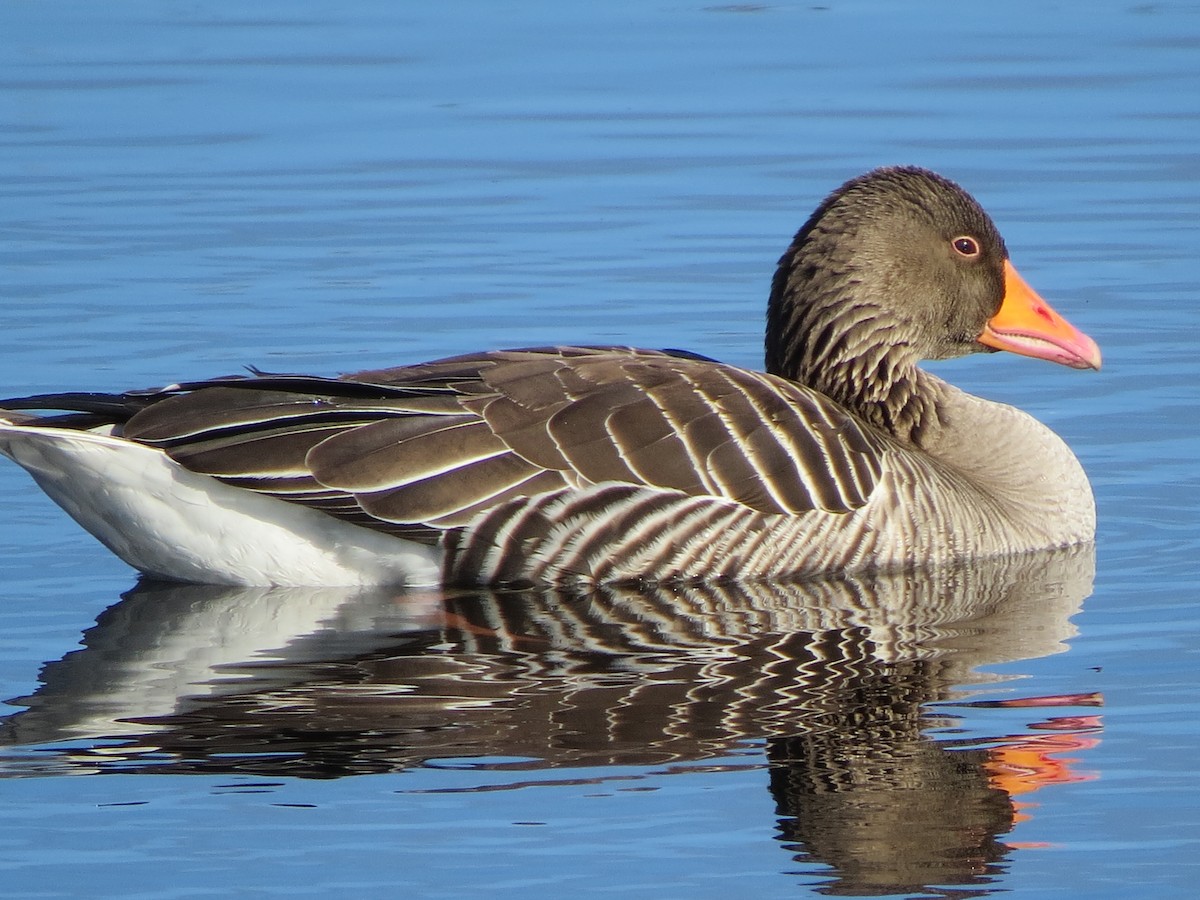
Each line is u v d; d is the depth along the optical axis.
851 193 17.25
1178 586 15.40
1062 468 16.92
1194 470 18.14
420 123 28.55
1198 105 28.91
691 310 22.11
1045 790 11.44
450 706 12.57
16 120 28.56
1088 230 24.41
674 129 28.25
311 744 11.95
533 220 25.14
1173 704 12.66
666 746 11.91
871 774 11.60
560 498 15.00
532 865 10.48
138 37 32.56
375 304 22.34
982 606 14.93
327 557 15.12
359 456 14.79
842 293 17.06
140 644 13.85
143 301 22.38
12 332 21.41
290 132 28.27
